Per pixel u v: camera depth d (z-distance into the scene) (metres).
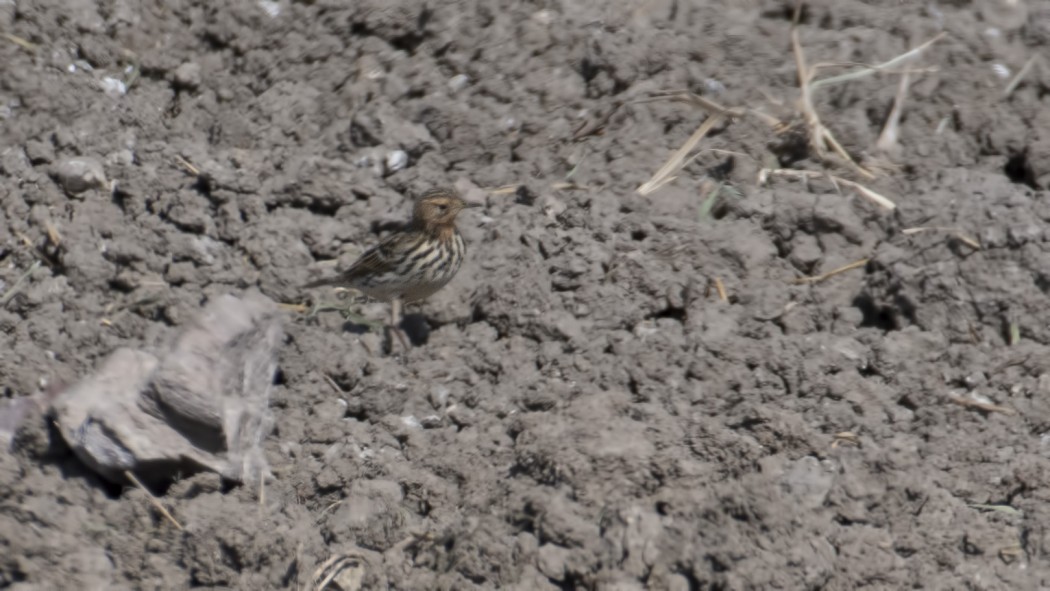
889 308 12.23
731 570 9.93
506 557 10.20
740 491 10.23
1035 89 14.09
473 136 14.09
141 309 12.30
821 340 11.61
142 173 13.18
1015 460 10.68
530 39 14.59
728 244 12.46
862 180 13.35
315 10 14.88
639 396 11.39
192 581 10.26
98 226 12.77
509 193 13.59
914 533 10.27
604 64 14.32
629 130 13.81
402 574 10.37
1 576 10.12
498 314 12.17
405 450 11.20
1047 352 11.51
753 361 11.47
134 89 14.63
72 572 10.12
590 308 12.10
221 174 13.13
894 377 11.47
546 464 10.64
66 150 13.60
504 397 11.51
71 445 10.59
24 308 12.29
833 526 10.24
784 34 14.70
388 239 12.25
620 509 10.23
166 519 10.40
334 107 14.42
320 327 12.38
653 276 12.22
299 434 11.32
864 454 10.70
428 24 14.76
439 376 11.78
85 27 14.62
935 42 14.52
